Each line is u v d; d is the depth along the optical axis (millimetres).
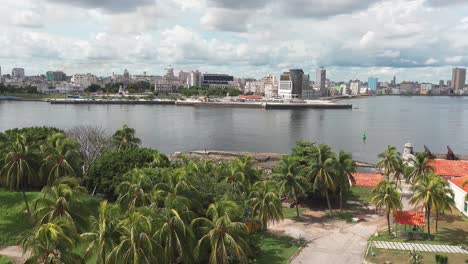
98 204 74125
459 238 64125
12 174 68000
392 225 71500
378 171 124562
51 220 49750
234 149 177625
